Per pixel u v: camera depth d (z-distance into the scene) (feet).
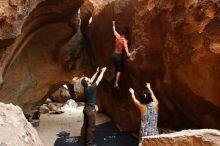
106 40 37.50
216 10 20.51
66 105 58.59
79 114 50.78
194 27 21.89
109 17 36.11
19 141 7.04
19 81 34.76
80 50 46.88
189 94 24.38
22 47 31.24
